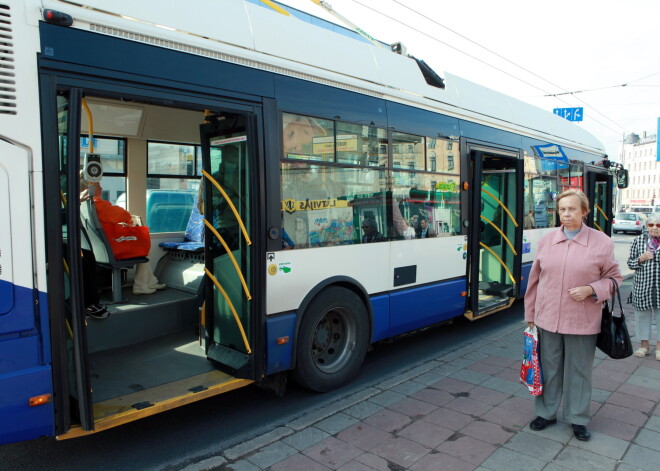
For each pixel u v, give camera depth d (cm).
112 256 473
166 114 554
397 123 510
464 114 613
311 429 374
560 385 362
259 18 396
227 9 374
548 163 820
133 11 313
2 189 261
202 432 379
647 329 539
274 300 390
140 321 471
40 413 277
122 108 522
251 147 373
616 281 338
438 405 416
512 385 461
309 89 420
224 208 404
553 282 348
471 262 619
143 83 312
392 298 504
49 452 347
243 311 389
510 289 706
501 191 730
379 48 516
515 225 707
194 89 339
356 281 461
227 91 359
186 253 565
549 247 356
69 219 281
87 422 289
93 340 438
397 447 344
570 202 342
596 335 347
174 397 343
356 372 473
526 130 753
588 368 349
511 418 388
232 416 407
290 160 401
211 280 421
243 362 382
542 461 322
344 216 450
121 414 312
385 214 496
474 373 495
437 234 564
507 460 324
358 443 351
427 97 556
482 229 754
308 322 421
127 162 569
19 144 265
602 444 344
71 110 281
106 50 297
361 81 470
